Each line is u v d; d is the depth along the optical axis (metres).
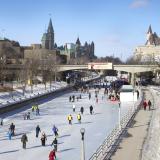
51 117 81.94
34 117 81.38
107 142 49.44
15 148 51.94
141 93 140.12
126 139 56.19
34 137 59.25
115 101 118.38
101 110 96.19
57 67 192.62
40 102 113.38
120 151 48.31
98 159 42.25
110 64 187.75
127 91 125.31
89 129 67.44
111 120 78.62
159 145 52.34
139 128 66.00
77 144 54.84
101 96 137.25
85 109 98.06
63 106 104.25
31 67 166.88
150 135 59.34
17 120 76.69
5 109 86.62
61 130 66.12
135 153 47.38
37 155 48.22
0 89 126.44
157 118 76.00
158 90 154.88
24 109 94.50
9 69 175.75
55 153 46.44
